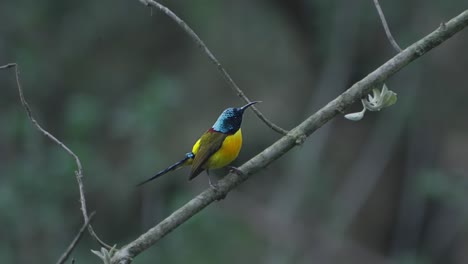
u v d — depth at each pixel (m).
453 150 16.88
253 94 16.69
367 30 16.39
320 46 16.67
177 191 14.80
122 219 14.80
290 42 17.41
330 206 17.00
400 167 17.83
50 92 15.34
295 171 17.20
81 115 14.13
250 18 16.97
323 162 17.67
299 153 17.31
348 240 17.28
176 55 16.70
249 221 16.33
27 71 14.76
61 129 15.16
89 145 14.37
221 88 16.55
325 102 16.70
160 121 14.02
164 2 16.16
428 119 16.78
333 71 16.81
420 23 15.59
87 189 14.24
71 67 15.74
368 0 15.83
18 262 13.00
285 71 17.12
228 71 16.70
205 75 16.61
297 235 16.39
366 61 16.73
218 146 6.62
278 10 17.20
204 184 15.30
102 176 14.25
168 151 15.23
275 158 5.53
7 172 13.60
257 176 17.38
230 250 14.92
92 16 15.96
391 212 17.86
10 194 13.03
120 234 14.77
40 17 15.46
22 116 14.06
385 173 17.91
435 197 15.91
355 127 17.98
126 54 16.39
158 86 13.99
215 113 16.14
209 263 13.90
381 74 5.56
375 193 17.94
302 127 5.57
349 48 16.50
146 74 16.27
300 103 17.00
